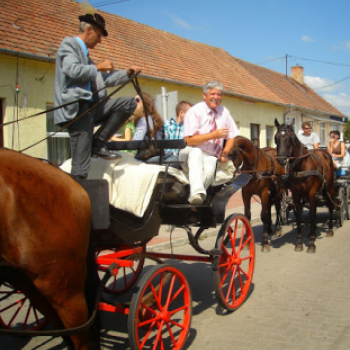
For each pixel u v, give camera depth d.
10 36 9.45
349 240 8.24
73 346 2.88
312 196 7.39
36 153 9.62
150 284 3.36
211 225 4.21
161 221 3.79
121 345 3.87
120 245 3.83
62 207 2.48
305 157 7.50
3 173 2.29
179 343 3.59
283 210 9.51
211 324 4.27
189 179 3.96
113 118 3.38
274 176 7.50
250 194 7.43
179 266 6.46
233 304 4.57
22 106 9.33
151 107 4.96
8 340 4.08
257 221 10.33
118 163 3.52
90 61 3.50
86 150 3.20
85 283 2.72
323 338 3.82
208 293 5.23
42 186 2.41
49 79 9.88
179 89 13.87
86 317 2.66
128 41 14.26
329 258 6.80
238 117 17.20
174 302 4.94
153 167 3.42
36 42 9.88
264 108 19.16
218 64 18.50
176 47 17.02
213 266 4.30
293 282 5.54
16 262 2.30
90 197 3.01
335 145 10.66
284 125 7.54
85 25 3.36
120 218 3.35
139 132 4.87
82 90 3.12
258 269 6.23
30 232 2.31
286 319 4.30
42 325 4.11
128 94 11.78
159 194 3.55
